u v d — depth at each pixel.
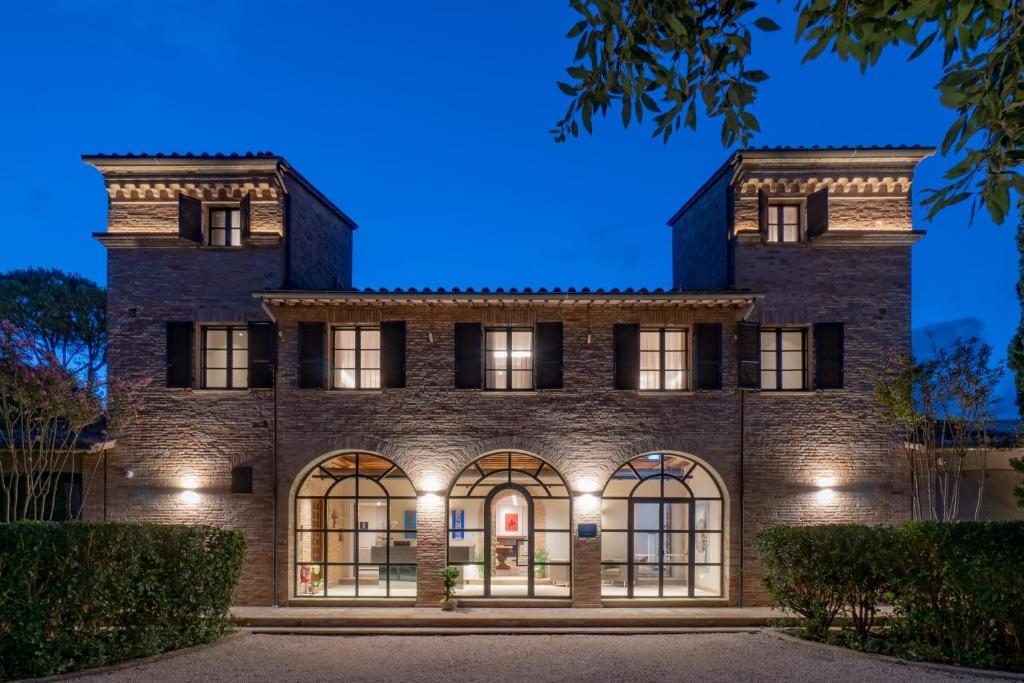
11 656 11.17
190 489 18.86
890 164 19.34
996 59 3.81
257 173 19.42
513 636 15.98
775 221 19.98
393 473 19.30
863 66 4.33
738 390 18.95
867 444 18.97
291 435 18.95
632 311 19.12
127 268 19.44
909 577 12.72
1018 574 11.30
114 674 11.52
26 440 18.25
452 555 19.11
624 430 18.91
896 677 11.19
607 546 19.06
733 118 4.92
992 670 11.41
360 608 18.45
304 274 21.08
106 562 12.34
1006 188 3.99
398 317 19.19
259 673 11.84
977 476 18.84
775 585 14.65
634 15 4.78
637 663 12.66
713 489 19.22
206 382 19.53
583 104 5.11
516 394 18.95
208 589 14.34
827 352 19.14
